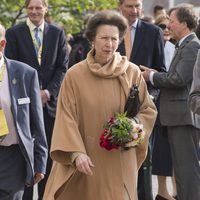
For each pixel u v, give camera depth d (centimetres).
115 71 1054
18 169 1079
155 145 1564
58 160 1051
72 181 1059
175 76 1360
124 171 1059
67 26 2181
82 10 2191
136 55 1499
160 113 1407
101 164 1052
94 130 1048
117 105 1054
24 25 1553
